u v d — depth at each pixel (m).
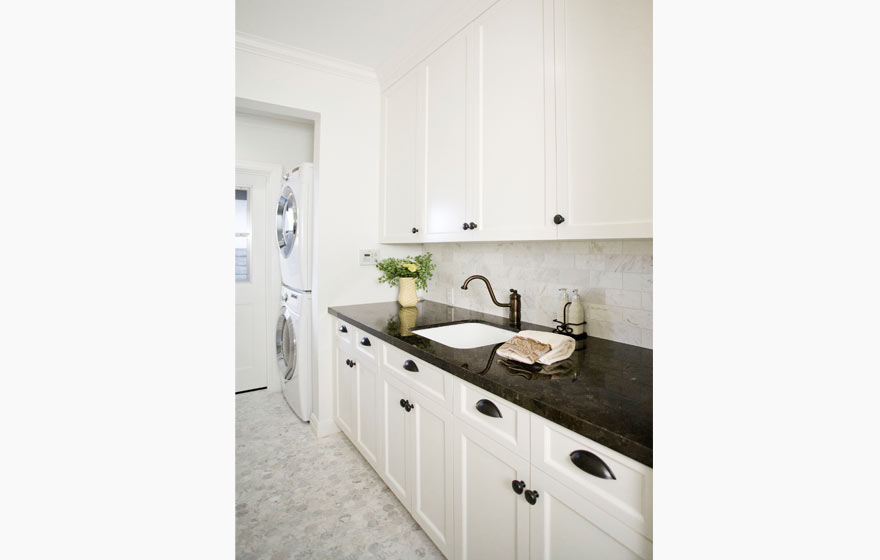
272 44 2.14
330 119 2.39
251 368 3.26
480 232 1.65
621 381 1.07
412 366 1.51
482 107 1.63
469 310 2.28
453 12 1.76
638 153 1.07
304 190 2.50
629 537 0.76
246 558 1.48
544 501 0.95
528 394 0.98
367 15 1.87
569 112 1.26
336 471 2.07
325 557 1.49
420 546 1.54
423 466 1.48
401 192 2.29
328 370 2.47
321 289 2.42
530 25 1.40
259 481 1.97
